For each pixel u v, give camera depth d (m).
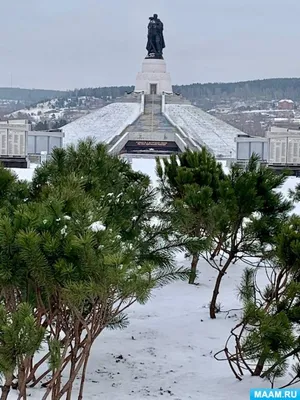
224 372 7.75
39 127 97.38
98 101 152.00
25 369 5.54
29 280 5.52
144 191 8.01
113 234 5.62
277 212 10.23
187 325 9.85
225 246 10.27
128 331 9.52
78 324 5.92
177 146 62.09
